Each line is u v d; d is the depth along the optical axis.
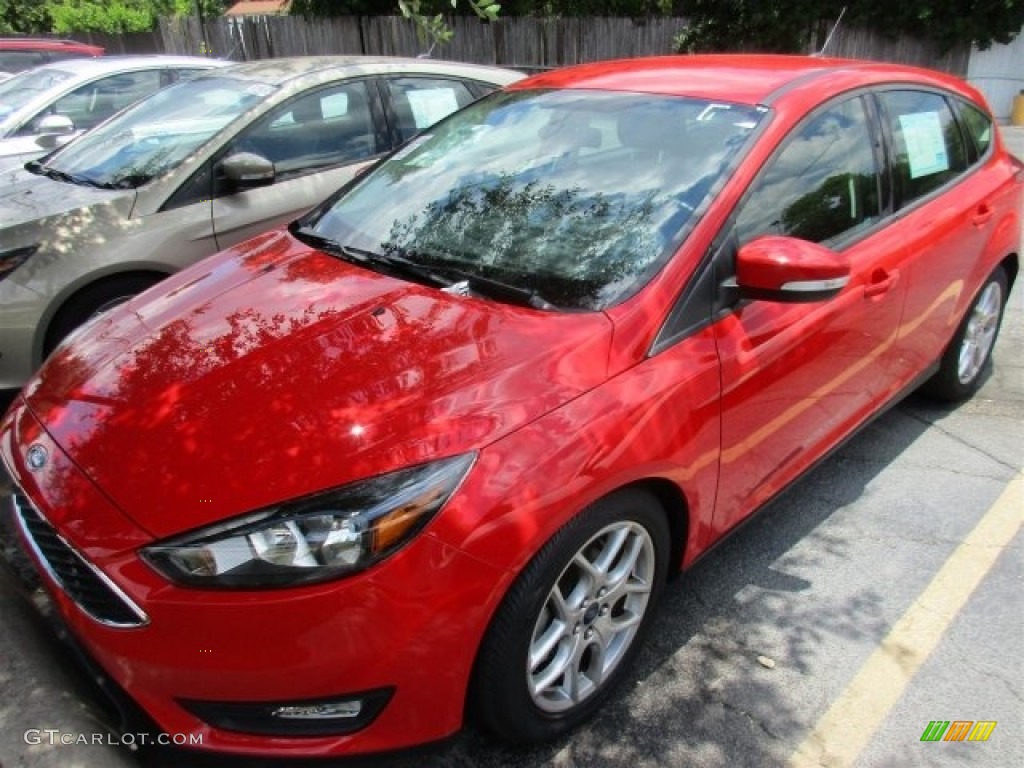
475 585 1.82
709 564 2.98
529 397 1.99
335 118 4.76
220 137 4.30
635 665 2.52
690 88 2.95
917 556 3.04
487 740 2.25
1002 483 3.50
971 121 3.84
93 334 2.58
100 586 1.85
